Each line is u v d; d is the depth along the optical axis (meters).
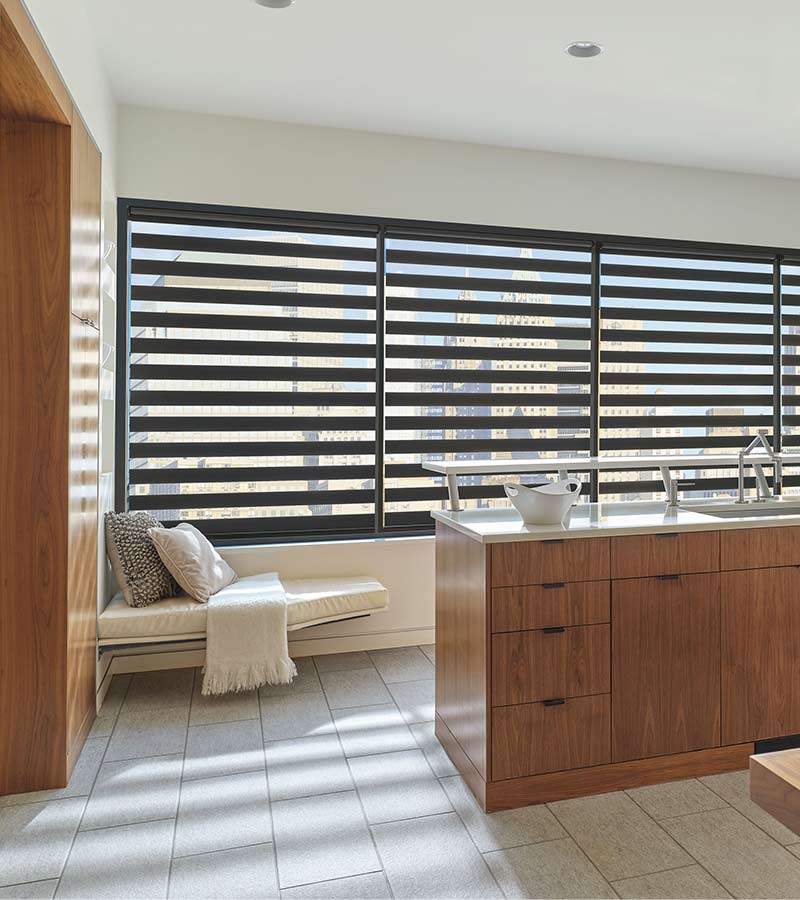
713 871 1.92
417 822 2.16
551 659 2.26
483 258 4.12
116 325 3.56
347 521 3.97
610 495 4.41
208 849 2.03
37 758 2.37
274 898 1.81
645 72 3.12
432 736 2.77
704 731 2.43
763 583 2.49
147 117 3.54
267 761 2.56
